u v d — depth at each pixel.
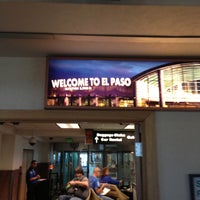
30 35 2.22
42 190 8.23
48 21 1.99
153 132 2.69
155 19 1.96
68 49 2.59
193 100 2.73
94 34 2.20
